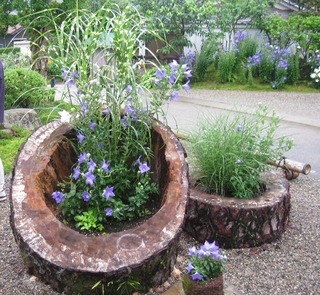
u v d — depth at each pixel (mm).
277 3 12227
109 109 2326
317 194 3619
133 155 2521
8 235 2760
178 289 2117
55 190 2475
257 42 11078
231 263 2480
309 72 10312
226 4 10852
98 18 2336
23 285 2170
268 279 2342
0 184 3236
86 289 1925
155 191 2492
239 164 2758
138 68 2637
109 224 2396
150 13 10188
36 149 2469
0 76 3395
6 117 5109
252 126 3096
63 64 2287
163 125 2607
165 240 1979
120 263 1865
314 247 2672
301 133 5969
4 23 6973
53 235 1973
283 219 2738
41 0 6680
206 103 8359
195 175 2918
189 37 11750
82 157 2283
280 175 3049
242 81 10430
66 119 2314
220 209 2543
